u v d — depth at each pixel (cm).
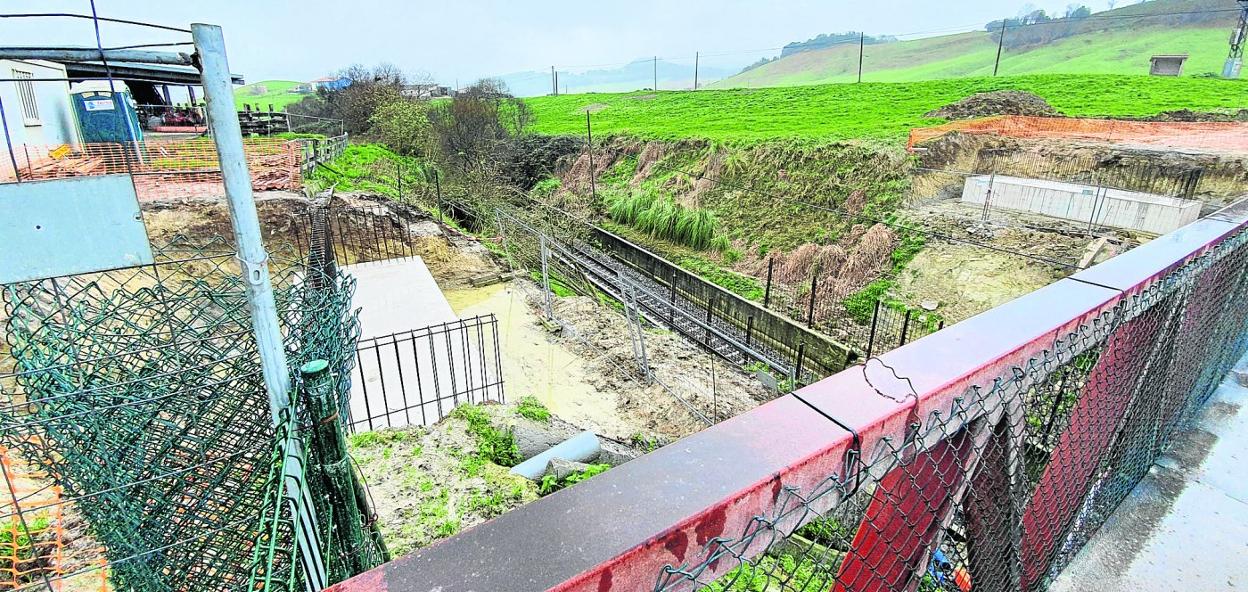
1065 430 162
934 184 1436
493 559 77
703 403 816
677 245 1733
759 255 1527
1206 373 246
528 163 2438
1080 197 1178
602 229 1833
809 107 2514
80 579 287
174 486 253
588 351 964
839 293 1305
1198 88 1955
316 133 2242
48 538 297
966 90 2358
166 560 250
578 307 1134
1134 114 1633
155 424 252
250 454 264
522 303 1183
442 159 2145
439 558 78
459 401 683
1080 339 147
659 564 83
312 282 336
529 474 512
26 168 786
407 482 456
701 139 1995
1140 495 206
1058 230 1157
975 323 142
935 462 119
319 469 191
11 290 268
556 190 2266
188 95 1777
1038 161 1398
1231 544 185
